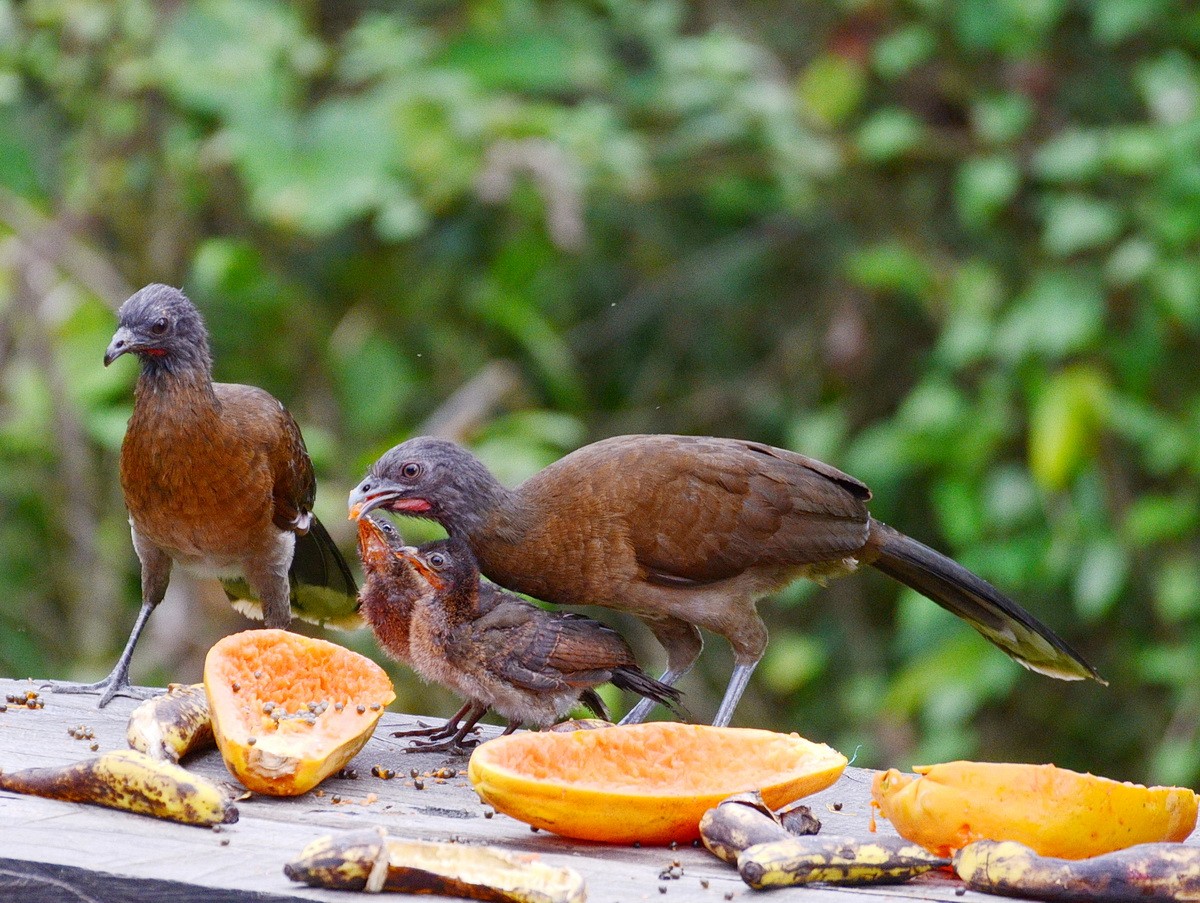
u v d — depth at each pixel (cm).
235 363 1491
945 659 1339
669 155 1530
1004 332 1344
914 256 1465
